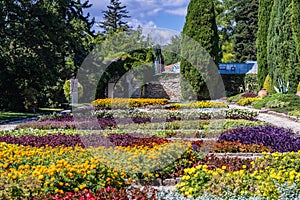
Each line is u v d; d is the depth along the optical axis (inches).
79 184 190.5
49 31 879.7
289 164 217.3
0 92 888.3
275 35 775.7
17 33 815.7
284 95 680.4
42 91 994.7
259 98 836.0
